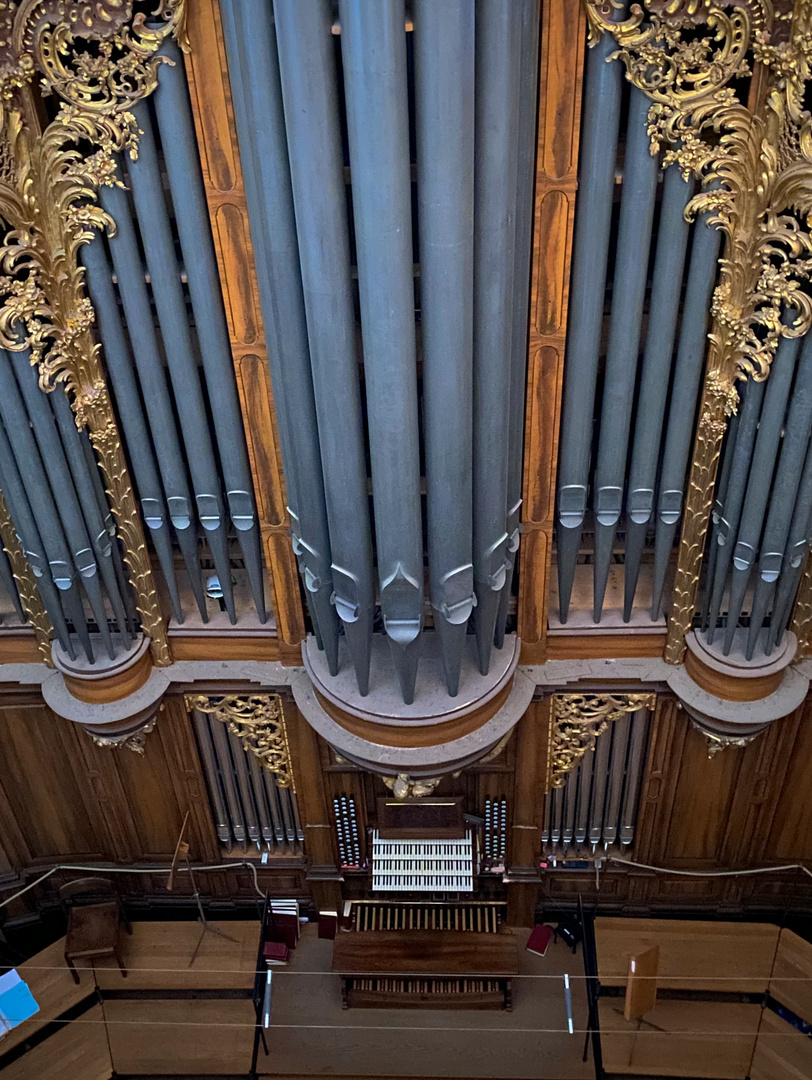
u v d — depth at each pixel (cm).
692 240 630
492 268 573
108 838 991
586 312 640
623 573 855
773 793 912
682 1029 895
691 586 769
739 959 927
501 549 698
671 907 1020
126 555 768
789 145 581
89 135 594
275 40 525
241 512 744
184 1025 915
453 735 759
